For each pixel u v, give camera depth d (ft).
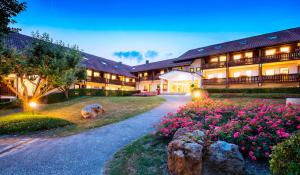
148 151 19.34
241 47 82.74
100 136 26.68
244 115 21.83
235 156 13.01
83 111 40.88
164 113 41.45
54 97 69.10
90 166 16.92
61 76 42.16
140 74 135.74
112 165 16.96
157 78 118.93
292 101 38.73
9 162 18.02
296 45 69.26
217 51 90.17
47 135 28.55
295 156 8.27
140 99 66.85
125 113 42.80
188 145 13.48
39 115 37.68
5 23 16.39
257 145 15.42
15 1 15.96
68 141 24.80
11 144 23.98
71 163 17.62
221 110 26.63
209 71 95.45
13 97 68.69
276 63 73.87
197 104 33.14
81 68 73.56
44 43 38.78
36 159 18.69
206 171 13.12
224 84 84.84
